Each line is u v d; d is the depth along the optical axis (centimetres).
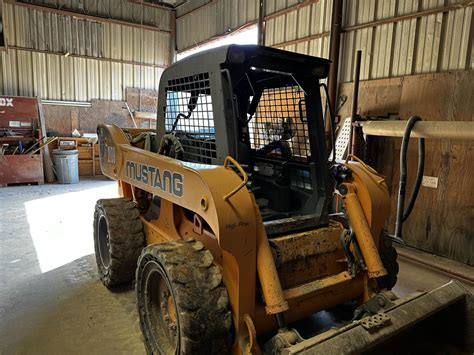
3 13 759
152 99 1012
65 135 908
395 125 379
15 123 789
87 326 257
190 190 188
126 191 338
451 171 398
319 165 221
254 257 172
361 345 157
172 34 1010
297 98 234
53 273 343
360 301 221
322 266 208
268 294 168
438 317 213
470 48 384
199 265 181
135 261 293
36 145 811
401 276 356
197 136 232
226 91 196
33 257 382
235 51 188
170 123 265
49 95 879
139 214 304
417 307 184
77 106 912
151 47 995
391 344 194
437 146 408
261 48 191
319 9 571
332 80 522
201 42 912
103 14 917
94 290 309
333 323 250
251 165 268
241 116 261
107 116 954
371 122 412
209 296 172
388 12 465
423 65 430
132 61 973
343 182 225
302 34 607
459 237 395
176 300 170
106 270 304
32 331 249
